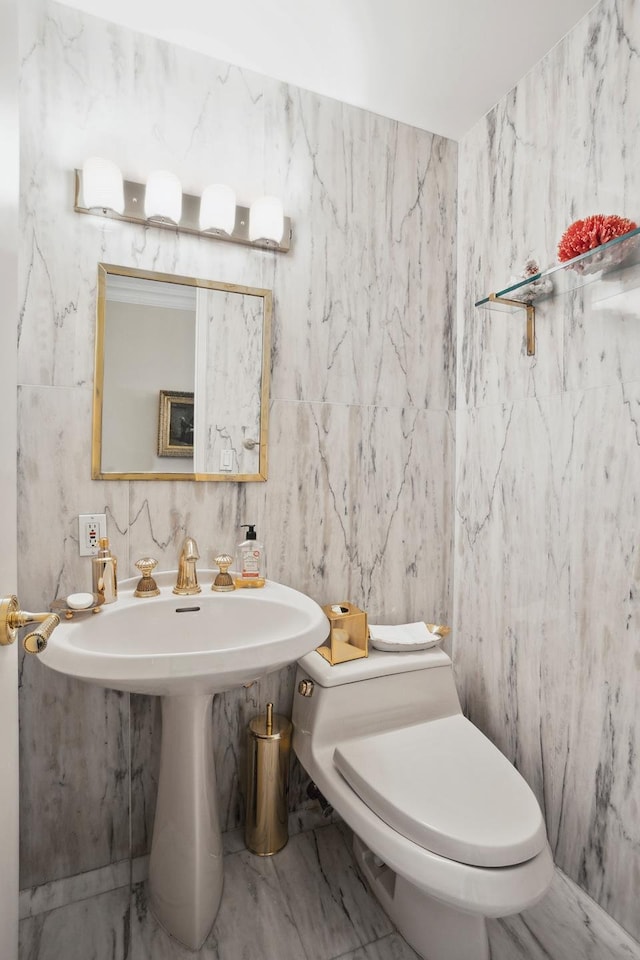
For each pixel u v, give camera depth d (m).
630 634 1.27
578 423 1.40
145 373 1.42
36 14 1.29
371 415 1.73
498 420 1.69
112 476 1.38
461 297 1.85
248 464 1.55
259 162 1.54
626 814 1.27
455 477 1.88
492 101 1.67
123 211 1.34
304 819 1.65
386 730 1.47
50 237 1.31
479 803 1.11
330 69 1.53
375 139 1.72
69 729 1.37
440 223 1.83
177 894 1.24
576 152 1.40
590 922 1.31
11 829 0.81
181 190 1.38
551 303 1.48
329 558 1.68
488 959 1.16
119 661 0.96
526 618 1.58
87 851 1.40
